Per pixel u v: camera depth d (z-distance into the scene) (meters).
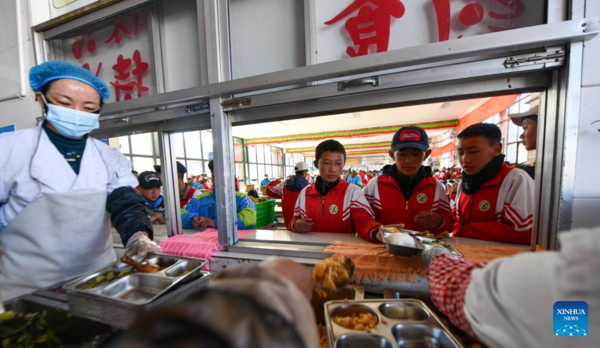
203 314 0.16
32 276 0.80
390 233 0.83
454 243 0.88
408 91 0.83
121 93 1.33
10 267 0.80
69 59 1.44
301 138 8.06
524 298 0.24
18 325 0.60
